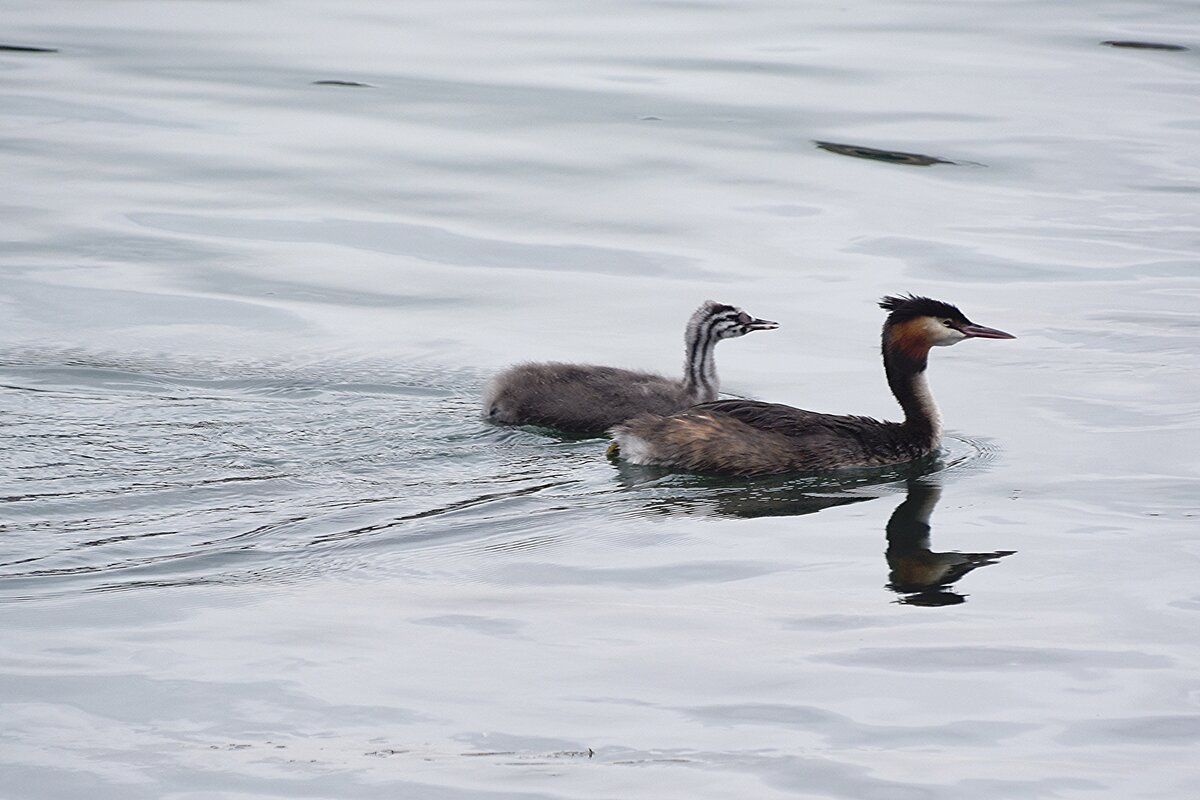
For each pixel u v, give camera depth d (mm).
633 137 25234
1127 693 10203
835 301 19500
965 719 9883
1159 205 22734
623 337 18391
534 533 12922
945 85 28109
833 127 25906
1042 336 18422
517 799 8938
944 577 12102
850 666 10586
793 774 9203
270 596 11539
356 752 9414
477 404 16344
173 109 26219
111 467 13984
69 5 32750
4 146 24188
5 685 10117
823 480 14578
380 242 21188
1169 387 16812
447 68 28766
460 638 10914
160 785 9031
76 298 19031
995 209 22672
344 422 15594
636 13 33094
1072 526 13188
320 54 29609
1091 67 29219
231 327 18281
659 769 9250
